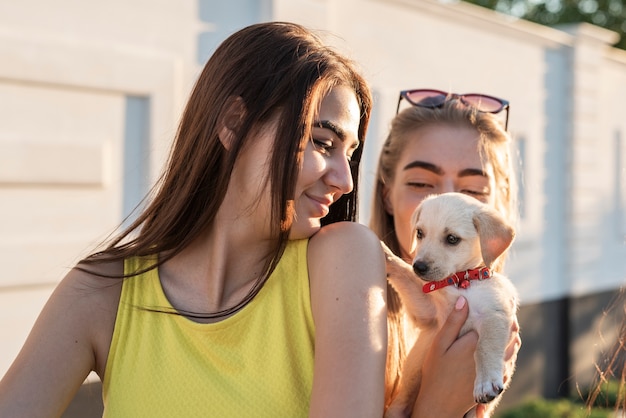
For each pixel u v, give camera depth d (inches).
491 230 95.2
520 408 302.8
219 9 201.0
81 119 170.6
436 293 94.1
